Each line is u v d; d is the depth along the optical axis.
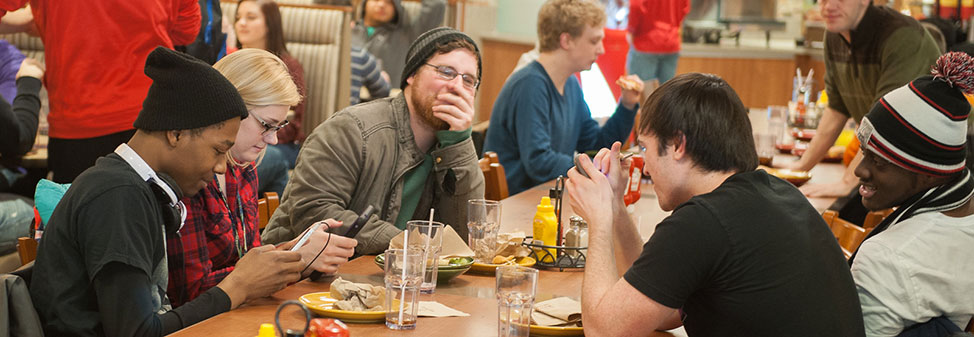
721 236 1.55
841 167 4.31
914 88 1.91
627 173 2.01
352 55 5.62
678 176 1.69
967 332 1.80
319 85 5.42
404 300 1.75
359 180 2.50
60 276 1.73
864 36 3.88
